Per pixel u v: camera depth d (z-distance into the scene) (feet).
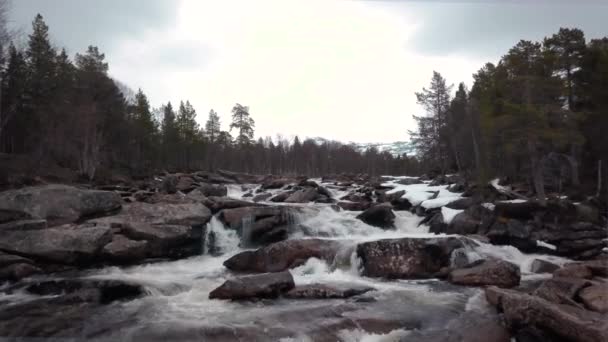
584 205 56.49
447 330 21.80
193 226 47.88
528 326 20.72
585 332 17.58
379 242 37.35
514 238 48.11
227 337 20.81
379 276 34.99
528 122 61.00
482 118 76.95
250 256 38.93
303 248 39.11
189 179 113.80
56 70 111.75
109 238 40.27
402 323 22.97
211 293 28.43
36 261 36.24
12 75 96.73
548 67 66.59
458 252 38.58
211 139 215.10
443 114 127.44
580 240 46.47
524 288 30.83
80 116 108.06
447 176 117.80
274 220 53.01
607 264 32.53
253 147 227.20
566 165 82.84
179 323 22.95
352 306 26.09
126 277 34.45
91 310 25.86
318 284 30.91
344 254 38.40
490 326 22.09
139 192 76.48
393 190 88.89
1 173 75.97
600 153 71.82
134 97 176.55
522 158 85.66
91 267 38.88
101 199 46.75
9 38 82.38
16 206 41.24
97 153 124.26
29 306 26.94
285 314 24.30
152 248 42.34
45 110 103.91
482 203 58.23
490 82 94.63
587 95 73.41
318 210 60.34
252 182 142.41
